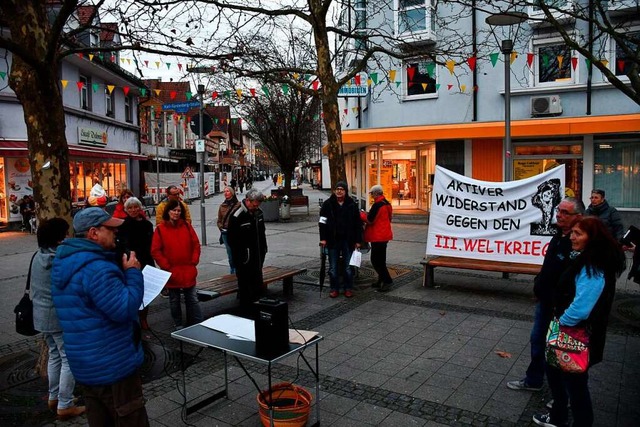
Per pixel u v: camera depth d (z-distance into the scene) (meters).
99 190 8.01
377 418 4.18
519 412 4.23
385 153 19.98
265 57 9.52
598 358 3.44
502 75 15.67
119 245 4.44
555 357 3.49
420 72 17.02
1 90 17.36
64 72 20.55
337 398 4.55
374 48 9.45
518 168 15.98
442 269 10.13
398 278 9.35
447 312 7.15
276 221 20.80
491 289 8.40
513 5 8.64
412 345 5.87
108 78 24.20
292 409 3.87
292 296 8.20
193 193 36.25
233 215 6.85
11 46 4.33
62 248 3.09
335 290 8.10
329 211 8.03
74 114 21.44
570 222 4.15
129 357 3.15
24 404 4.59
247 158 98.75
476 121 16.06
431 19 15.88
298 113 22.38
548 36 14.92
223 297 8.46
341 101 27.30
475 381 4.86
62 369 4.24
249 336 3.97
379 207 8.34
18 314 4.20
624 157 14.59
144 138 31.61
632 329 6.25
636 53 7.98
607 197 14.86
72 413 4.31
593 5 8.68
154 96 28.02
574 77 14.84
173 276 6.38
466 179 8.38
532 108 14.96
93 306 3.02
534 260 8.02
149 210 24.27
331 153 9.03
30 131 5.03
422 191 19.81
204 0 7.30
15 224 19.00
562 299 3.50
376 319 6.89
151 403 4.54
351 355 5.59
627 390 4.59
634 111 14.22
